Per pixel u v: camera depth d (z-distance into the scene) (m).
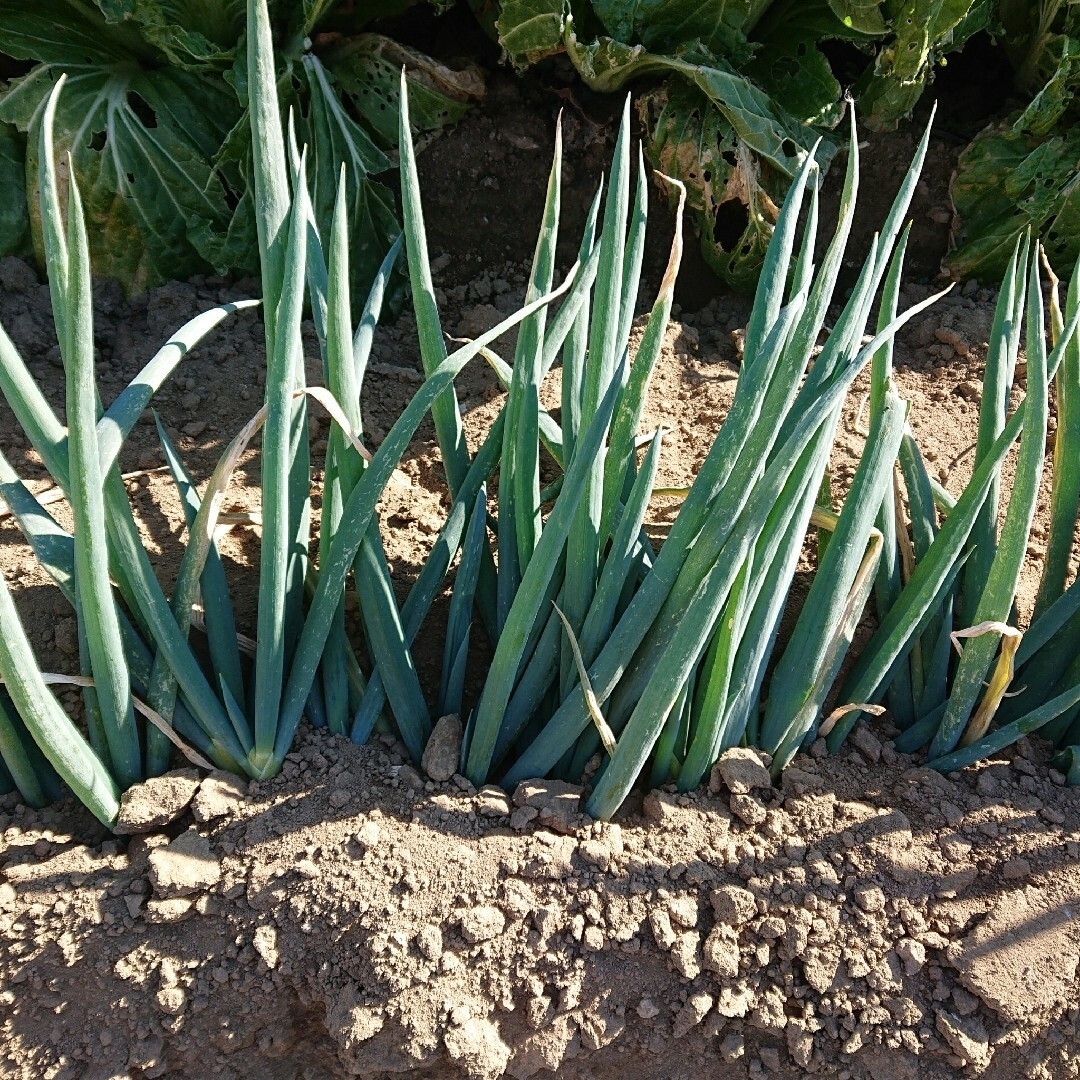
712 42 3.06
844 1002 1.67
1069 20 3.10
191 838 1.66
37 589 2.04
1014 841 1.81
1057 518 2.00
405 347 2.99
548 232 1.72
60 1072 1.56
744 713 1.83
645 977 1.66
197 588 1.67
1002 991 1.66
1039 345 1.61
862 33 3.00
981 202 3.26
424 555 2.28
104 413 1.56
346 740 1.84
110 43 3.09
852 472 2.54
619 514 1.87
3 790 1.80
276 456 1.54
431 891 1.63
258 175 1.53
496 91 3.18
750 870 1.73
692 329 3.09
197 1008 1.59
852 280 3.32
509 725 1.83
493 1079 1.60
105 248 2.96
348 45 3.12
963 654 1.85
